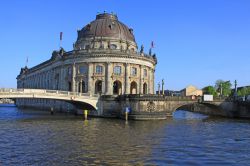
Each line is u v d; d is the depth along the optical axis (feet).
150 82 296.10
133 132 140.05
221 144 113.19
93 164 79.77
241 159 89.10
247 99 265.34
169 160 85.76
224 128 166.81
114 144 107.55
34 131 140.26
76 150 96.43
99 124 176.35
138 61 275.39
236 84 287.69
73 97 226.99
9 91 196.44
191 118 243.19
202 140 121.29
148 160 85.20
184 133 140.67
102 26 298.76
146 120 209.46
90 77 267.59
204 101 249.75
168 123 189.06
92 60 267.80
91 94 237.04
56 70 320.70
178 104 235.61
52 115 260.42
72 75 279.08
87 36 297.53
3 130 142.61
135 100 214.90
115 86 283.38
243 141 120.78
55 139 117.39
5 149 97.04
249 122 209.05
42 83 384.06
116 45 293.64
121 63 269.03
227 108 258.37
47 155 89.30
